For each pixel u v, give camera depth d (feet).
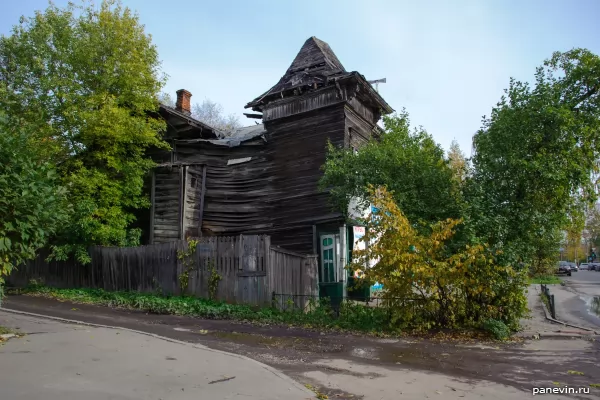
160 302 46.19
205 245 49.47
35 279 63.05
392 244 36.45
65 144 59.93
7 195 26.96
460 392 20.90
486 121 43.29
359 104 66.54
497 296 36.83
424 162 43.96
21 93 58.03
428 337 34.71
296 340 33.17
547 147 39.63
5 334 29.01
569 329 38.50
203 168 69.51
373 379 22.89
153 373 21.59
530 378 23.62
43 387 18.67
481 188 39.22
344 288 55.26
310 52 68.69
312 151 62.64
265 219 64.95
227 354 26.05
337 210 57.41
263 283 45.55
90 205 55.93
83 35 61.05
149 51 64.28
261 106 69.00
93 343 27.66
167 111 67.77
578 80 40.88
